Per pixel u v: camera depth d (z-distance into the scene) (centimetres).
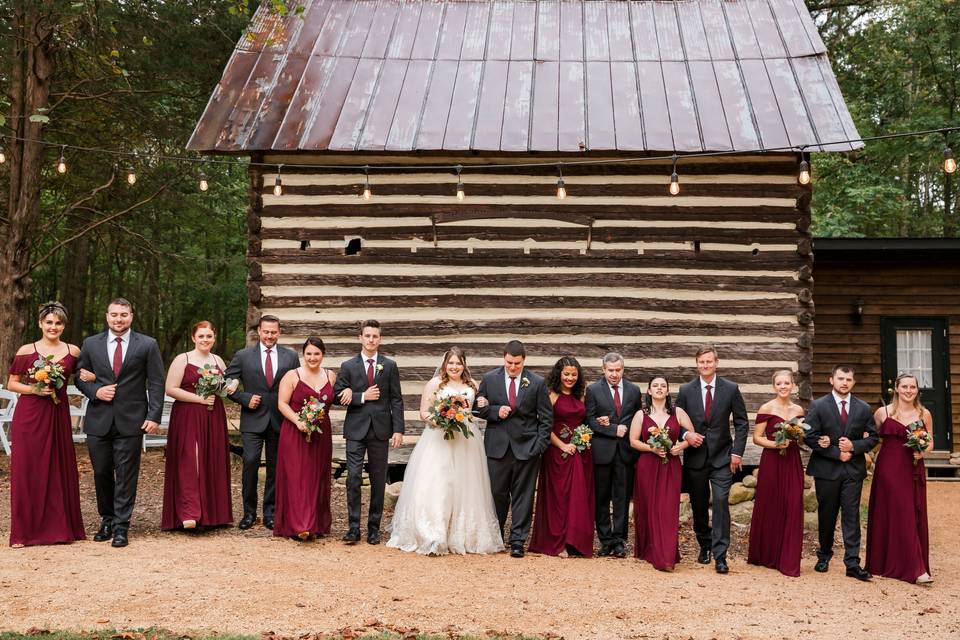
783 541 673
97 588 536
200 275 1830
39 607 500
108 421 658
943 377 1292
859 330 1306
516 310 937
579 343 932
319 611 509
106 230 1678
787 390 686
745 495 878
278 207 952
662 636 496
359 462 703
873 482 693
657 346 927
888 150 2009
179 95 1395
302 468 698
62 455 661
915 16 1922
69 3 1118
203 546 655
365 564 621
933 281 1300
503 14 1184
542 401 693
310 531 687
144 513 799
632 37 1120
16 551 625
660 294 935
